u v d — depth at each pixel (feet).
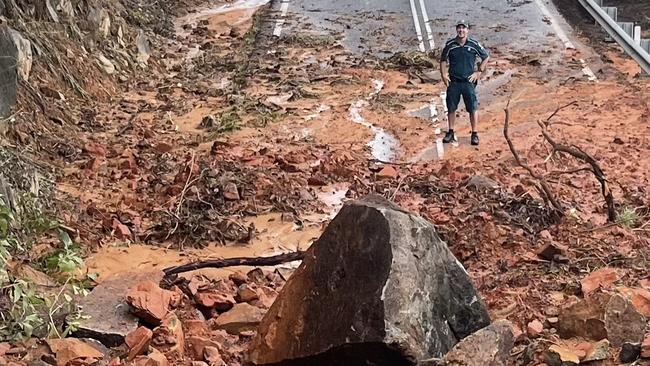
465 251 29.01
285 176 38.83
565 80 58.03
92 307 23.17
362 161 42.52
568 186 38.09
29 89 43.34
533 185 37.06
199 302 24.27
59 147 40.83
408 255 18.56
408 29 71.61
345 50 66.08
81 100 48.88
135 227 32.53
